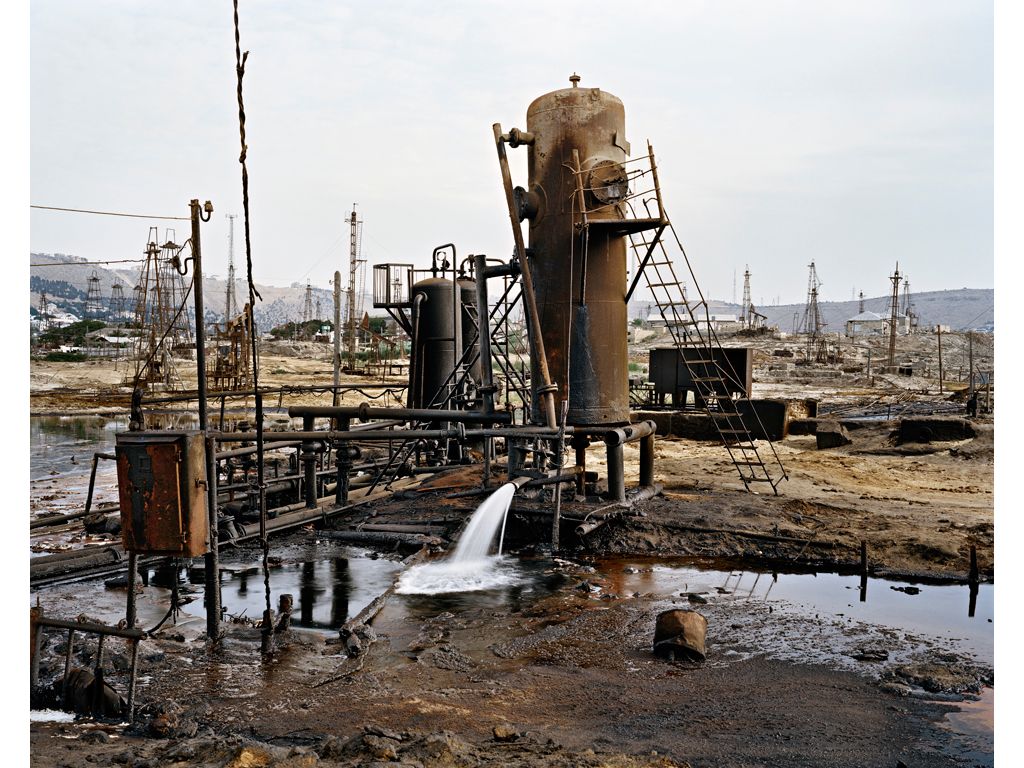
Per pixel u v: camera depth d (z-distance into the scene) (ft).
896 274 278.87
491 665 26.04
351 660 25.99
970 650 27.61
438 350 67.51
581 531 40.60
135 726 20.70
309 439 44.11
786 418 85.87
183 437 23.90
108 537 42.52
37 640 22.33
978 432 74.69
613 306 45.44
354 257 253.44
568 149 44.37
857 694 23.73
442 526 43.57
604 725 21.15
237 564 39.32
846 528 42.29
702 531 42.22
